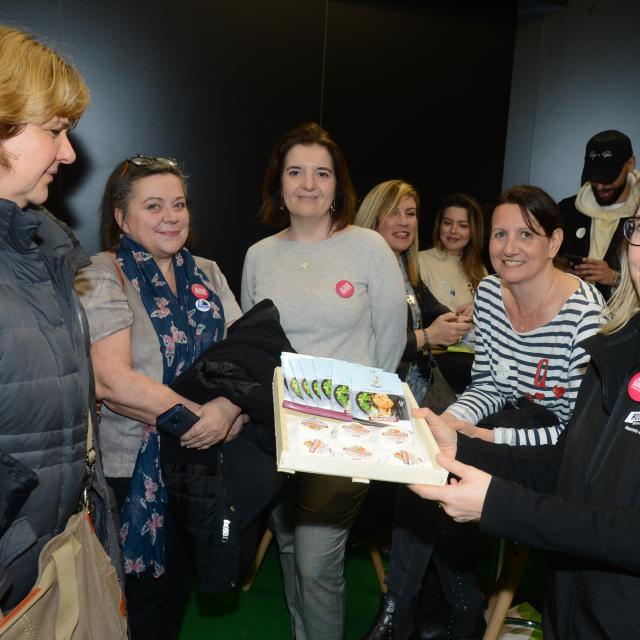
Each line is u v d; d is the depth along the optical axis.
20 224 1.21
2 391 1.18
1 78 1.15
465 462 1.57
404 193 3.14
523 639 2.40
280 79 3.90
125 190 2.10
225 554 2.03
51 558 1.23
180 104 3.66
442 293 3.86
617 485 1.19
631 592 1.17
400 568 2.15
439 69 4.43
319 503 2.08
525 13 5.12
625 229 1.28
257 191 3.91
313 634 2.18
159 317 2.07
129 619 2.05
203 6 3.64
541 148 5.17
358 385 1.61
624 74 4.85
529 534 1.20
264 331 2.10
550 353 2.02
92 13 3.40
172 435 1.94
